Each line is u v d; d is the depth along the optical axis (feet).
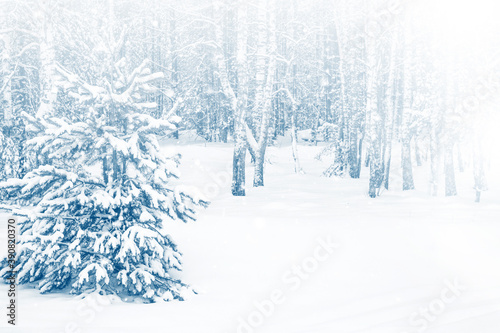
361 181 98.68
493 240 42.06
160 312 25.58
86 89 33.06
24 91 113.19
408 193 82.48
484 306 24.88
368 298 28.17
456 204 67.82
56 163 33.14
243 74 77.66
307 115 169.07
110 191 31.40
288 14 139.03
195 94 141.49
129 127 33.60
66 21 80.07
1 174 72.13
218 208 61.87
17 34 90.84
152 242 30.25
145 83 33.86
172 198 32.48
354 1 106.01
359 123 125.18
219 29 85.66
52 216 30.07
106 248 29.32
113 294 28.43
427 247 39.96
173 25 145.07
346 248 39.86
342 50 110.93
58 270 29.63
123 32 34.86
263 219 51.34
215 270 35.35
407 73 89.61
